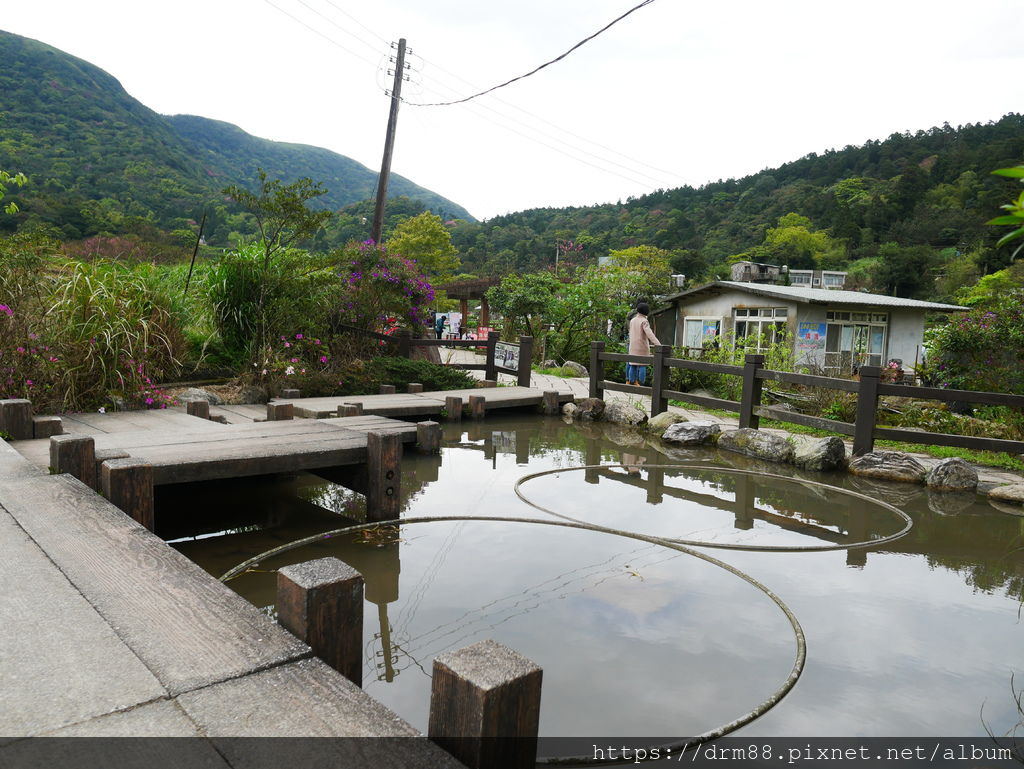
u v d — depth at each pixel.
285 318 8.82
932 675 2.42
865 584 3.37
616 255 49.00
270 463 3.94
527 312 17.70
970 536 4.29
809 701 2.20
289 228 9.05
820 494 5.34
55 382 6.04
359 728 1.39
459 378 9.73
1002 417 7.82
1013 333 9.23
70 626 1.80
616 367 15.01
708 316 20.28
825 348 18.19
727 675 2.35
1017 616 2.99
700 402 7.91
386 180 16.36
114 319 6.57
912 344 19.66
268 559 3.50
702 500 5.06
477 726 1.30
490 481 5.43
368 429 5.60
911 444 7.18
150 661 1.63
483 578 3.27
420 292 11.04
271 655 1.67
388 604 2.93
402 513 4.43
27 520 2.71
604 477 5.74
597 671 2.35
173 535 3.90
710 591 3.17
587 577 3.31
